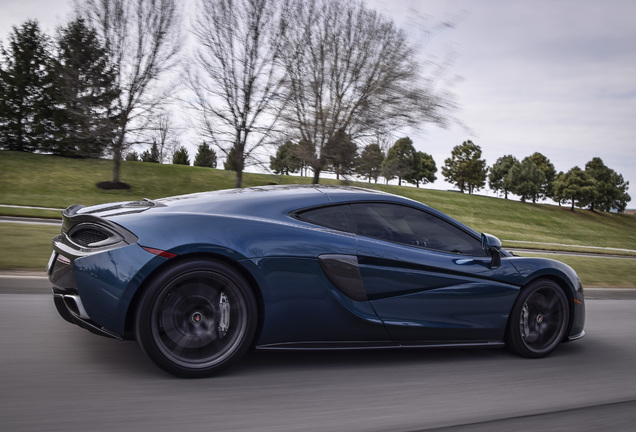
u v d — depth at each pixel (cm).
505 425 235
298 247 285
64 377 257
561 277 367
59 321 363
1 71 4850
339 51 2095
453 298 328
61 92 3353
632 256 3366
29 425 198
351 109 2105
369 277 303
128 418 212
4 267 595
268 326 279
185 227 265
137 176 4284
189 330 265
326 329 294
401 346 319
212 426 211
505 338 355
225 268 267
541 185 8256
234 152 2567
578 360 370
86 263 255
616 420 251
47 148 4862
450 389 282
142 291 256
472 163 8212
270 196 309
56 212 1962
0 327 339
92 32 3091
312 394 258
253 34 2444
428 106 2009
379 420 231
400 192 6138
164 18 3086
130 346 314
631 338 467
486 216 5831
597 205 8975
